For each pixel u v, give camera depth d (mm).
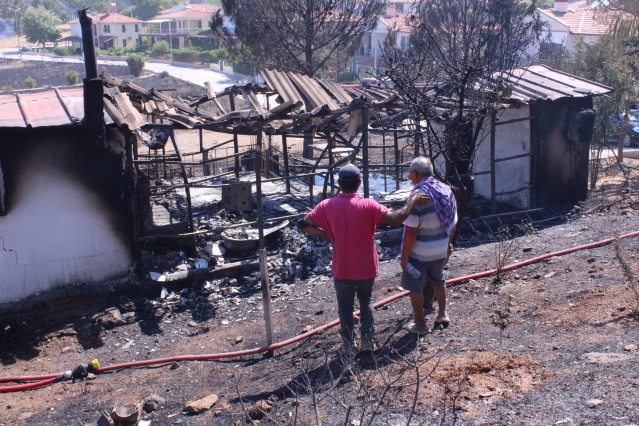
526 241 9562
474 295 7172
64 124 8484
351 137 10758
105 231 9047
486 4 20203
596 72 18984
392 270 8961
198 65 68438
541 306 6273
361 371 5312
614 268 7172
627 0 19016
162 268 9656
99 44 93500
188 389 5836
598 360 4641
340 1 23938
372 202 5371
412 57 10539
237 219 12055
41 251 8766
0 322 8445
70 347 7832
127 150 9008
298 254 10188
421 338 5879
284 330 7242
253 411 4871
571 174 12656
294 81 12336
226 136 33906
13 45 106938
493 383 4602
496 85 8094
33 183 8602
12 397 6227
